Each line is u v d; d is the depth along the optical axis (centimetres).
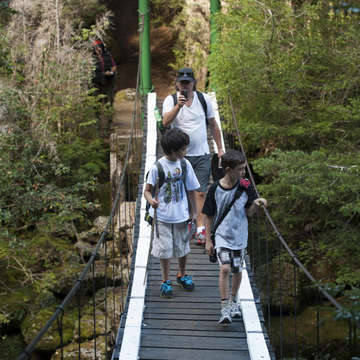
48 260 891
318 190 645
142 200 645
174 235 445
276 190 791
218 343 384
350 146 772
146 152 807
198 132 540
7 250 834
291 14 854
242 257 395
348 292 302
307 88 855
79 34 1261
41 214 956
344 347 705
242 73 840
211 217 393
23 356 210
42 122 980
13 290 830
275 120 871
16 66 1016
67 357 680
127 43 1886
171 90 1573
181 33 1565
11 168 832
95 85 1230
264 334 388
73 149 1083
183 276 476
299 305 817
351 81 806
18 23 1086
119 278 854
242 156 373
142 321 418
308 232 894
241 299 432
